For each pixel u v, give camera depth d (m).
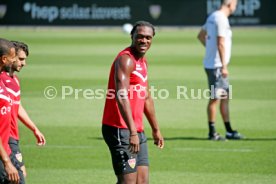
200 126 40.31
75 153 33.56
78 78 58.78
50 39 95.06
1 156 20.50
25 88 53.59
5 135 21.47
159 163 31.50
